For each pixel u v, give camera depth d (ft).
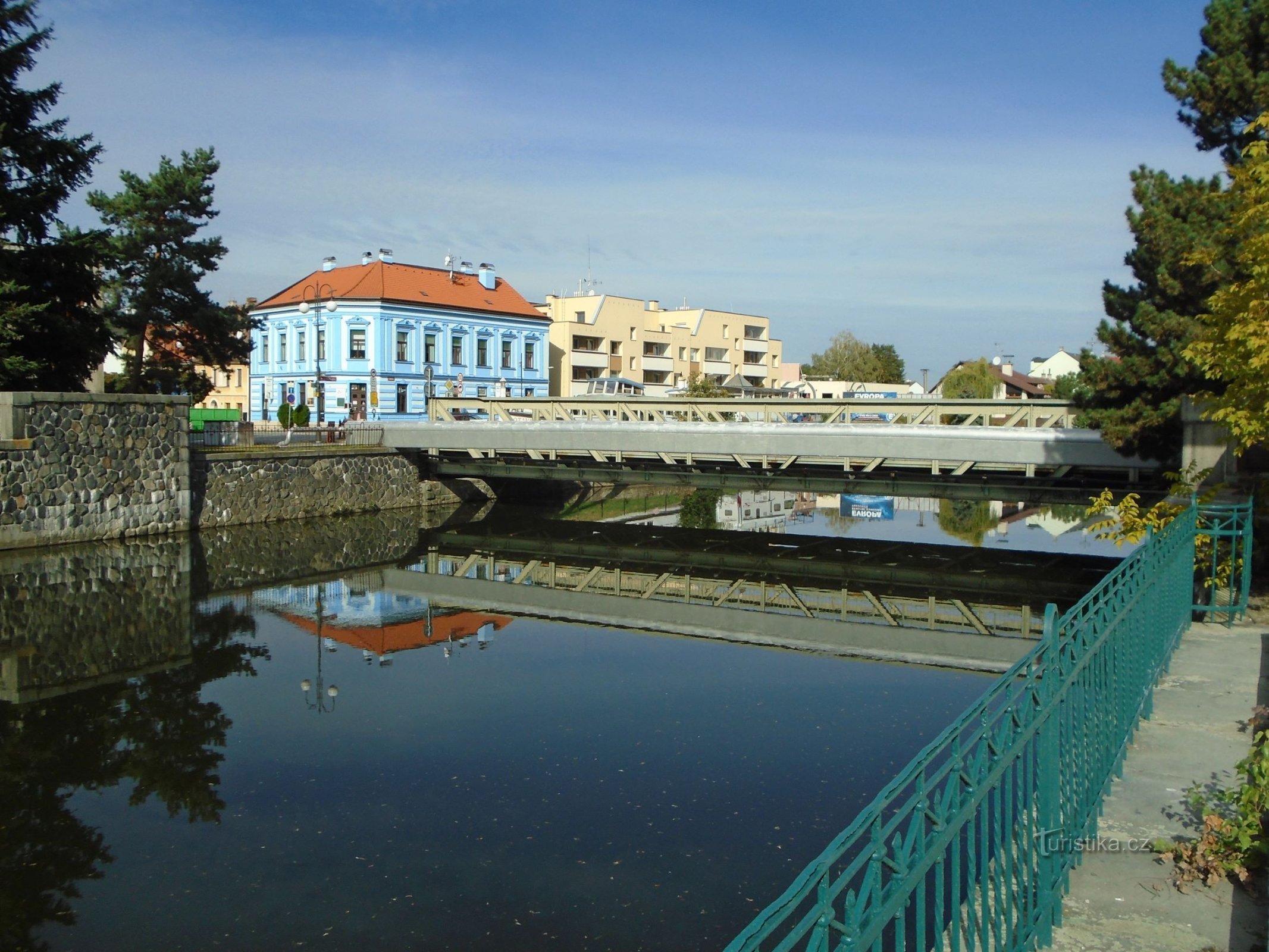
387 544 92.63
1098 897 14.65
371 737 36.19
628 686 43.70
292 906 23.41
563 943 21.53
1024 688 13.03
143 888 24.41
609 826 27.78
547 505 132.57
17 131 80.74
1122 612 19.07
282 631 55.98
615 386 201.05
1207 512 32.65
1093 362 60.70
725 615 61.93
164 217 121.39
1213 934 13.57
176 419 88.28
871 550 91.50
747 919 22.52
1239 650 28.48
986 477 79.97
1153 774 19.20
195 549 82.79
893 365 333.83
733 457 85.30
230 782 31.78
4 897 24.02
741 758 33.55
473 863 25.55
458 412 137.49
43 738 36.50
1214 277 47.55
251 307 172.55
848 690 43.16
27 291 78.48
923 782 10.51
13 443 74.08
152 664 47.78
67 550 77.05
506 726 37.55
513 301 187.73
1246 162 38.60
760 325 271.08
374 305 158.51
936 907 10.87
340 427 114.83
